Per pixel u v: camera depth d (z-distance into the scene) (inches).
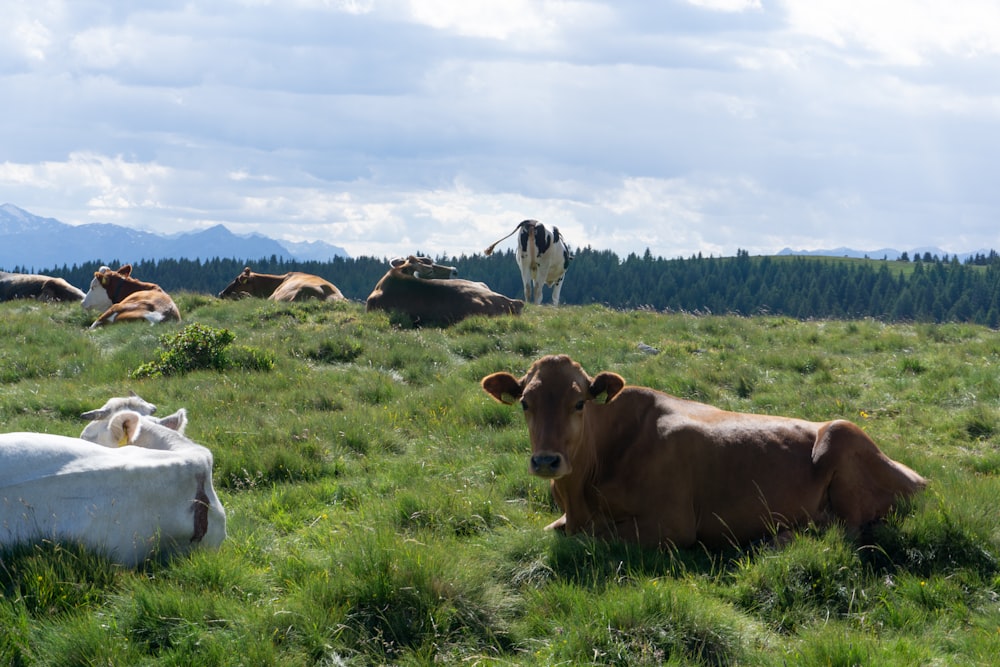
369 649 220.2
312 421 459.5
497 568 270.5
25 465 237.0
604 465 312.5
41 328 746.8
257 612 226.4
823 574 263.9
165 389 539.5
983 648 224.8
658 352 698.2
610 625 224.8
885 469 313.3
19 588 224.4
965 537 287.6
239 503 348.8
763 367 637.3
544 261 1221.7
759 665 217.6
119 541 247.9
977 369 594.2
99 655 204.1
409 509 323.9
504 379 310.5
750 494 307.4
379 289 879.1
